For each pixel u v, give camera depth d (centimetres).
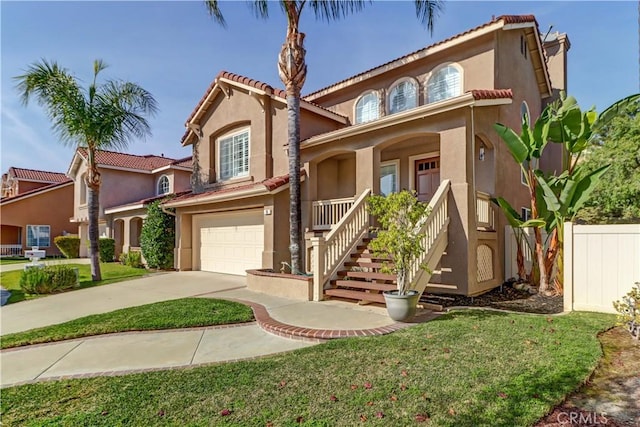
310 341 616
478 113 1038
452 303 892
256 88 1449
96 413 381
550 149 1702
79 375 499
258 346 605
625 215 1939
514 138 978
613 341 556
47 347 632
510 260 1180
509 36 1313
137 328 717
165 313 815
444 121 1008
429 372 442
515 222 1013
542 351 498
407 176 1447
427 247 864
